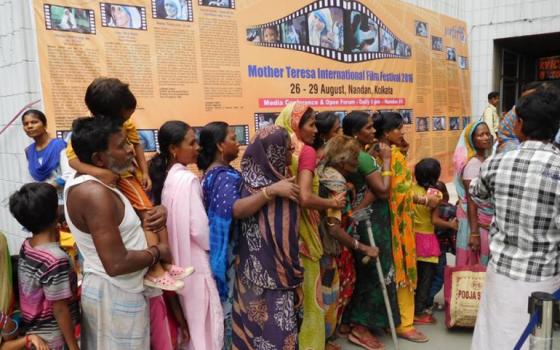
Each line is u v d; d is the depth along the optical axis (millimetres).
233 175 2176
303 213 2287
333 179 2445
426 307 3318
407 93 7105
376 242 2781
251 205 1967
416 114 7348
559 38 8656
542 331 1445
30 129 3139
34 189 1685
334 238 2562
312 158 2223
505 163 1848
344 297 2840
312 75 5414
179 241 2055
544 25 8141
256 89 4746
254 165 2059
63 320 1687
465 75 8836
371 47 6309
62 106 3393
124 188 1830
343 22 5816
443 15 8008
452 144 8406
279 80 4992
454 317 3033
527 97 1836
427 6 7566
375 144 2914
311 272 2344
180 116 4094
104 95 1826
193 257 2088
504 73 9492
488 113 7766
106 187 1587
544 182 1721
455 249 3553
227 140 2281
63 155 2895
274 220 1992
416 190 3271
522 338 1517
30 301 1693
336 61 5742
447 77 8180
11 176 3672
